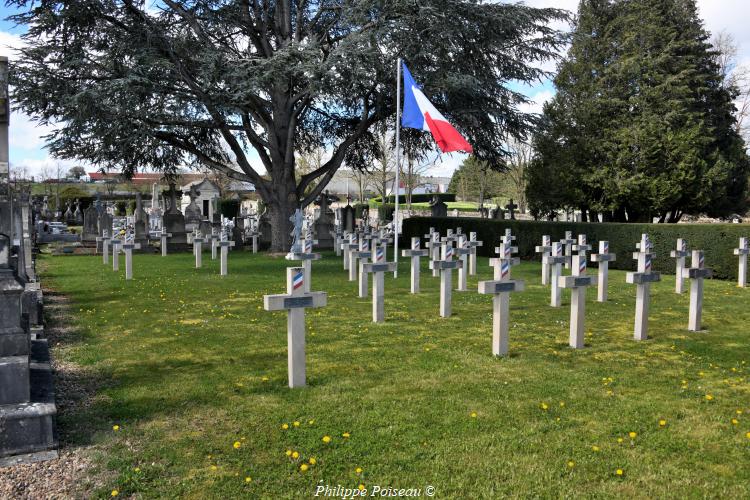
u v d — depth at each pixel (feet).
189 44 64.28
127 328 29.86
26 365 14.84
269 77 58.03
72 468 13.84
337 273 53.88
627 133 82.58
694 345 27.20
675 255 43.96
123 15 63.52
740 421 17.42
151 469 13.87
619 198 84.99
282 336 28.12
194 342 26.81
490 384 20.63
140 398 18.90
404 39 60.29
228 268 58.95
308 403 18.52
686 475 13.92
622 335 29.32
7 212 15.07
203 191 156.66
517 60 73.20
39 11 58.44
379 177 192.75
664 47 87.76
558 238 70.49
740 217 113.70
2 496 12.40
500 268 24.53
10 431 14.32
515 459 14.58
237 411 17.76
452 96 66.39
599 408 18.34
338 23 66.74
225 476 13.57
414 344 26.68
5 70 15.37
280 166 73.77
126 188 226.38
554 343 27.32
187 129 73.10
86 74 62.23
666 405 18.69
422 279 50.26
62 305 36.50
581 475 13.82
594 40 88.33
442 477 13.61
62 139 61.87
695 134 81.41
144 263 63.93
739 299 41.98
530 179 91.97
